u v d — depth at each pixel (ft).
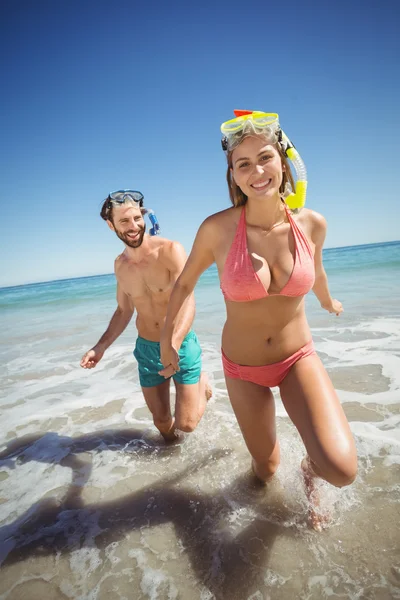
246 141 6.86
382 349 16.44
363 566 6.59
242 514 8.14
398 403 11.73
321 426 6.61
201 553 7.30
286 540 7.32
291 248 7.22
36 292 91.81
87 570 7.21
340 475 6.13
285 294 7.20
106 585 6.84
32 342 27.04
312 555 6.93
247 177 6.91
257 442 8.23
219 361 17.83
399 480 8.45
